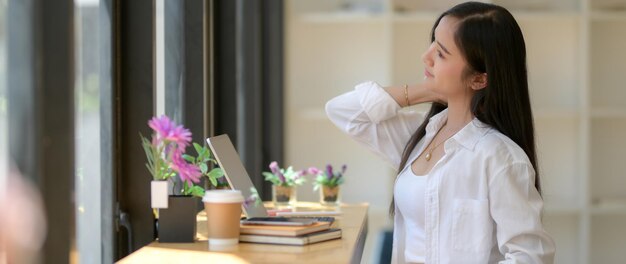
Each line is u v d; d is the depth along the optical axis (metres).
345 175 5.29
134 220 2.21
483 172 2.06
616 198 5.34
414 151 2.30
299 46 5.26
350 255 1.80
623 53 5.31
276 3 4.61
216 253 1.82
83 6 2.19
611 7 5.26
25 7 1.51
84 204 2.19
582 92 5.11
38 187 1.50
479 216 2.06
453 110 2.20
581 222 5.13
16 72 1.52
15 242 1.46
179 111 2.88
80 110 2.20
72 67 1.51
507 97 2.11
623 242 5.39
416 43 5.25
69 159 1.51
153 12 2.21
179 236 1.96
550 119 5.35
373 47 5.25
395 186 2.29
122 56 2.21
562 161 5.36
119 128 2.20
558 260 5.35
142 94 2.21
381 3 5.26
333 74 5.26
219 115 3.44
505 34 2.09
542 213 2.09
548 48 5.30
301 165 5.28
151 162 2.16
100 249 2.18
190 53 2.88
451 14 2.14
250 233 1.97
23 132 1.51
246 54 3.99
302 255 1.79
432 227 2.12
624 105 5.32
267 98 4.55
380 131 2.50
